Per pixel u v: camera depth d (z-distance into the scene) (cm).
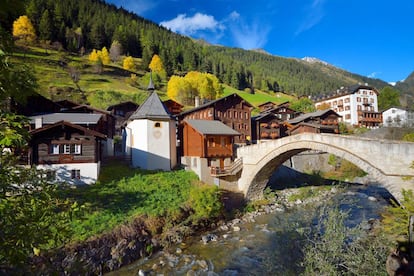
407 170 1481
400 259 969
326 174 3984
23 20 7606
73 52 8431
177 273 1405
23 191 475
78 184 2078
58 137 2064
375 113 6744
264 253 1606
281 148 2347
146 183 2302
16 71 438
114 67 8388
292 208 2570
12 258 386
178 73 9469
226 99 4191
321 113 5284
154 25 13788
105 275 1366
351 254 837
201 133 2638
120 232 1588
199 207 2055
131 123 2908
